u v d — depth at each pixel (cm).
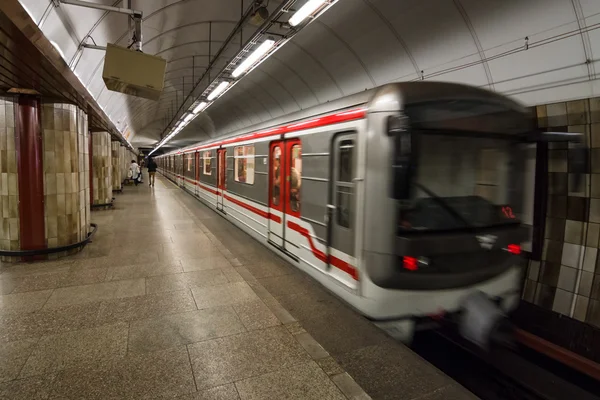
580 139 418
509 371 397
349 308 452
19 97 573
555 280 504
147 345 331
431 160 340
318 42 869
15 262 585
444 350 427
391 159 326
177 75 1330
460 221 356
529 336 432
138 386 271
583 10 433
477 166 364
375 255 340
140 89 485
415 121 325
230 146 956
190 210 1226
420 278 332
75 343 332
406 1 626
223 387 272
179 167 2261
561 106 479
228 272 555
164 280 512
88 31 602
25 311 400
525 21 502
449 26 609
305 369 297
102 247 695
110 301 432
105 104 1173
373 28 730
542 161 510
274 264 621
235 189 905
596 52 434
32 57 396
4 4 284
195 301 437
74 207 648
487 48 570
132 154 4688
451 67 652
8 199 585
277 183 620
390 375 316
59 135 615
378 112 336
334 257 426
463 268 353
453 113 342
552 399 364
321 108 469
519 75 537
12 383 271
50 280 503
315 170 472
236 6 748
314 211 476
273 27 839
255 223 745
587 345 435
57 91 559
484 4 537
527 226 400
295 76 1097
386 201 330
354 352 352
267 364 304
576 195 479
